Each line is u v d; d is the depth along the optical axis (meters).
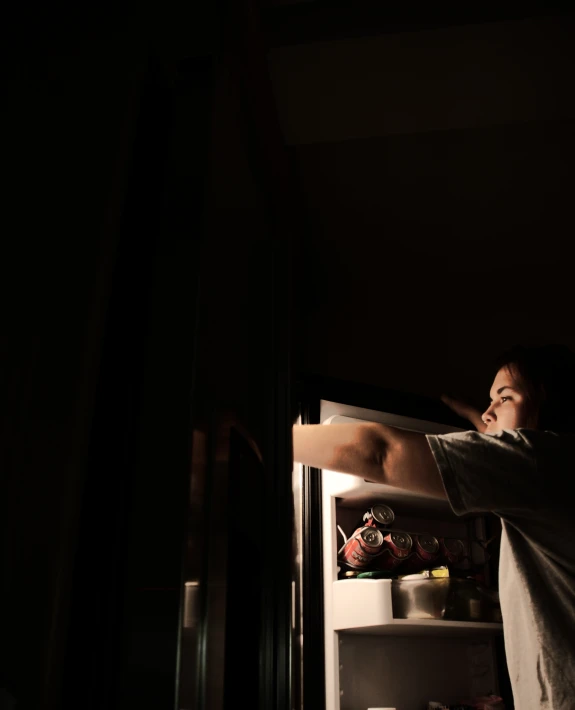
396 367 2.06
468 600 1.37
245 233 0.64
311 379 1.40
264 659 0.63
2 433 0.38
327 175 1.77
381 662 1.49
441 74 1.39
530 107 1.48
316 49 1.35
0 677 0.33
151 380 0.41
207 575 0.41
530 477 0.92
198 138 0.48
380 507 1.47
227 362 0.52
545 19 1.29
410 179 1.78
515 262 2.08
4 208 0.45
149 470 0.39
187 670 0.35
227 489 0.49
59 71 0.50
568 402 1.21
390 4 1.29
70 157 0.46
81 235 0.43
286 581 0.67
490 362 2.06
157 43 0.55
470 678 1.61
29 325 0.41
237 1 0.65
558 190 1.81
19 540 0.36
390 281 2.16
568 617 0.93
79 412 0.39
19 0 0.53
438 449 0.96
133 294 0.46
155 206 0.49
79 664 0.36
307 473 1.40
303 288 2.06
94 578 0.37
